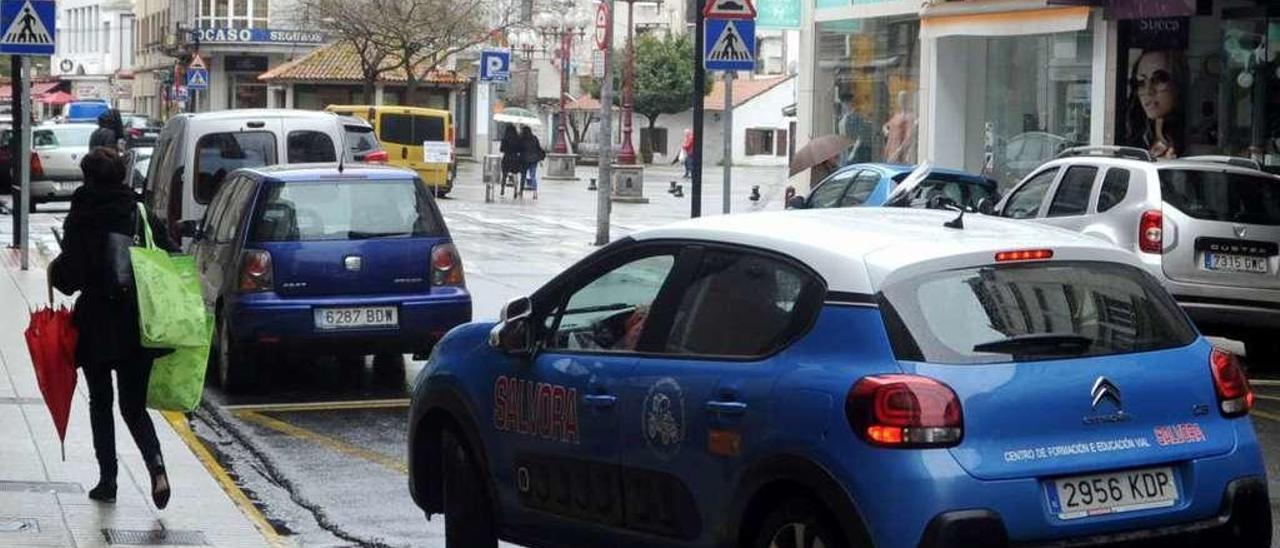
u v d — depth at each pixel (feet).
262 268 46.03
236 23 285.02
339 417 44.01
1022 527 20.03
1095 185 53.42
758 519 21.66
